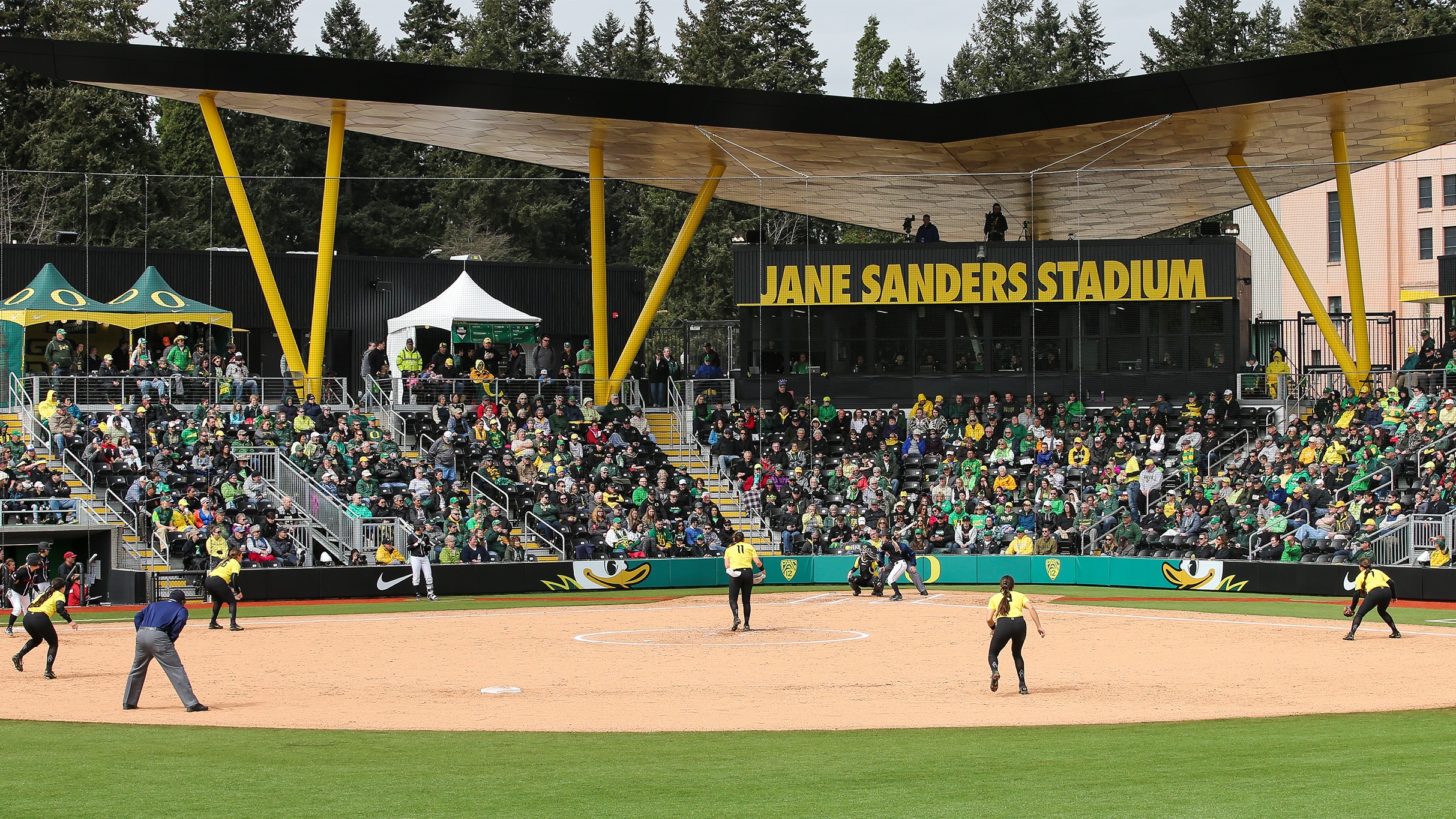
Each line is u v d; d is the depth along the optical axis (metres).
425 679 22.72
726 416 50.38
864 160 51.59
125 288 52.88
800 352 53.50
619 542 42.50
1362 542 37.78
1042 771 13.66
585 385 52.03
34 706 19.47
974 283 52.34
